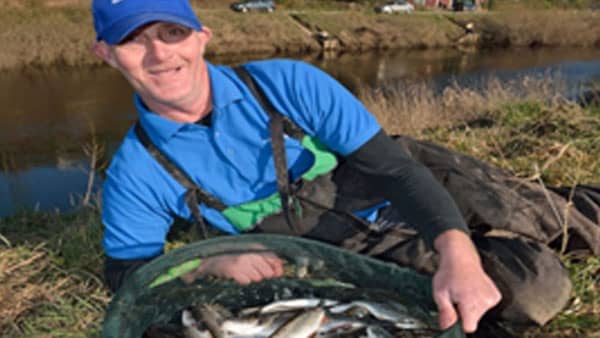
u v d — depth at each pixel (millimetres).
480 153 4121
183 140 1900
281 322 1856
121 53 1702
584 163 3492
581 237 2336
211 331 1812
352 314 1852
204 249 1835
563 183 3289
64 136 11680
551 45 29156
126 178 1950
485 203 2207
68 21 22188
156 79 1742
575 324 2129
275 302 1937
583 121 4293
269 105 1916
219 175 1979
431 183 1839
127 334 1738
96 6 1710
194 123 1902
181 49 1711
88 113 13641
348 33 29312
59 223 4203
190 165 1951
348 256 1844
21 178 8828
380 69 22281
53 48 20344
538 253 2068
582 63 22344
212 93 1855
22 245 3486
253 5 33094
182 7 1695
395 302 1871
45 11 22953
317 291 2014
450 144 4371
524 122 4762
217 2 35156
